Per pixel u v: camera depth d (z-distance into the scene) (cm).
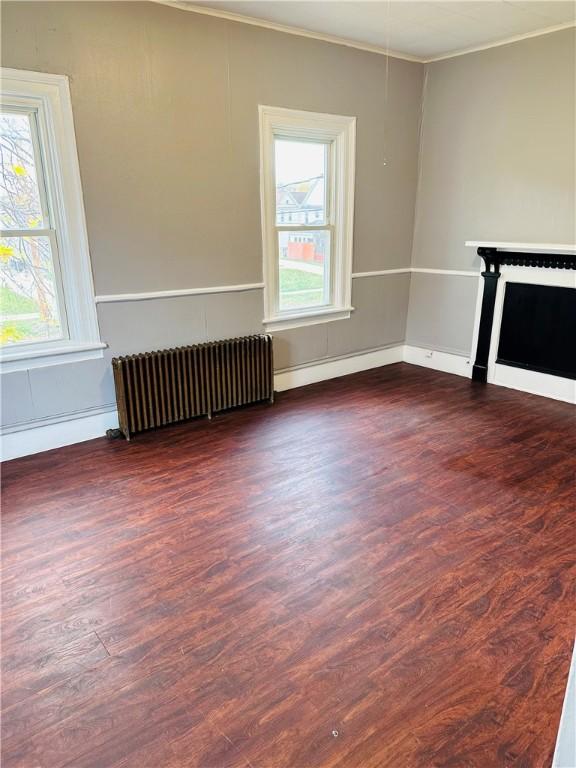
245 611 207
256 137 391
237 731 159
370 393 458
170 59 338
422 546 247
